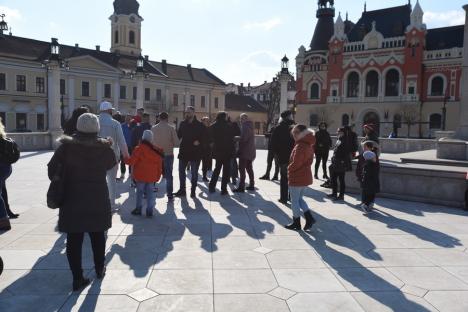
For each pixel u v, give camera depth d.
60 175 4.19
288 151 8.70
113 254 5.43
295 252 5.61
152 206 7.48
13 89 53.09
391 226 7.09
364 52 62.16
